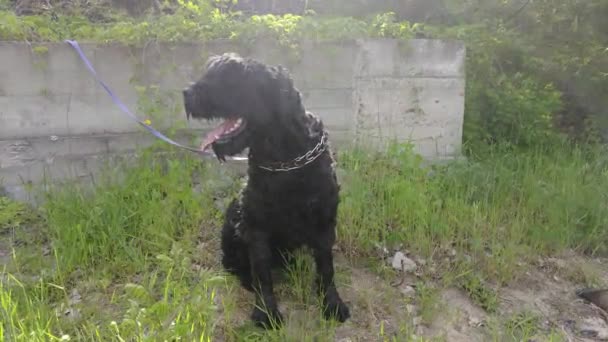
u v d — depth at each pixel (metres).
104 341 1.59
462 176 2.70
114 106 2.52
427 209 2.36
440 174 2.73
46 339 1.50
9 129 2.39
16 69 2.34
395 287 2.04
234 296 1.94
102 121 2.52
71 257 1.94
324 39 2.72
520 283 2.15
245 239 1.84
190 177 2.48
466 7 3.67
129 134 2.56
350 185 2.41
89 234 2.07
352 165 2.60
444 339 1.75
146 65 2.53
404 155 2.62
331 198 1.81
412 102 2.91
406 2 3.77
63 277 1.88
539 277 2.20
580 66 3.54
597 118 3.51
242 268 2.03
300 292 1.92
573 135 3.50
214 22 2.68
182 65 2.57
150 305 1.61
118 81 2.51
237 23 2.70
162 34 2.53
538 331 1.88
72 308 1.74
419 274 2.13
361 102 2.84
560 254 2.34
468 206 2.46
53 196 2.27
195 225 2.24
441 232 2.30
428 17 3.74
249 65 1.63
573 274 2.22
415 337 1.71
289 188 1.72
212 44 2.59
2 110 2.36
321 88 2.77
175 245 1.91
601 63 3.54
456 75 2.94
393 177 2.55
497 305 1.99
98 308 1.75
